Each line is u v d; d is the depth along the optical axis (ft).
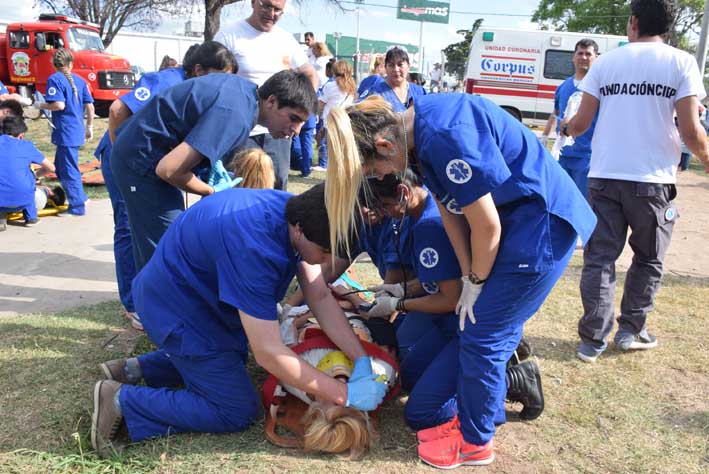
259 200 8.06
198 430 8.48
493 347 7.59
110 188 12.33
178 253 8.16
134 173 10.08
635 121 10.52
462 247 7.54
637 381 10.51
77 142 21.61
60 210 22.56
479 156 6.57
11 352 10.94
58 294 14.38
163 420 8.34
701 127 10.28
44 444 8.32
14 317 12.73
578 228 7.47
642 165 10.55
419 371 9.68
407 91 19.36
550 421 9.25
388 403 9.73
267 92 9.61
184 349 8.16
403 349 10.41
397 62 18.43
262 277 7.60
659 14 10.56
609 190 10.85
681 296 15.06
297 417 9.00
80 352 11.06
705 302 14.61
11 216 21.36
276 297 7.97
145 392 8.33
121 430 8.53
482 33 50.93
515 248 7.24
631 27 11.02
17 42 55.52
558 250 7.43
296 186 27.27
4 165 19.63
